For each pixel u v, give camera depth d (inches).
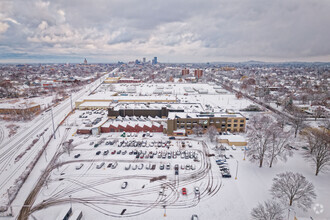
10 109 5457.7
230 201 2262.6
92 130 4202.8
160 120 4820.4
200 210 2139.5
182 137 4018.2
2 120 5142.7
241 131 4259.4
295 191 2065.7
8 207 2176.4
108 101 6904.5
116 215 2081.7
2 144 3752.5
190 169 2910.9
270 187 2480.3
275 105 6727.4
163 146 3614.7
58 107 6545.3
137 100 6963.6
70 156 3294.8
